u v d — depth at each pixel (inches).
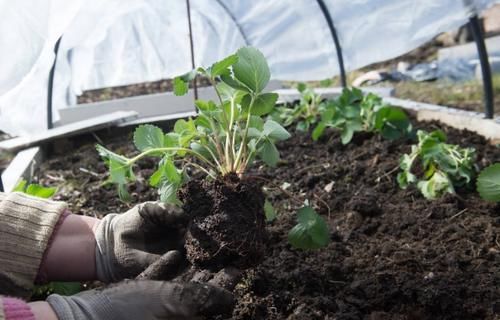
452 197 73.7
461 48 193.6
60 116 133.3
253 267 51.1
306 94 110.4
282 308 53.2
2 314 34.4
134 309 38.4
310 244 55.0
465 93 168.4
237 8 122.3
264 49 126.7
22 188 66.2
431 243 64.2
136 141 54.6
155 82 201.2
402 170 84.4
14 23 58.1
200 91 135.2
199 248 47.8
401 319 51.2
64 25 60.6
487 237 64.8
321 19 112.8
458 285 54.2
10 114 103.7
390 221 69.9
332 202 76.4
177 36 143.3
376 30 107.8
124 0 107.9
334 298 54.5
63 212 53.6
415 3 99.7
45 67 76.9
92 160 101.1
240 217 47.9
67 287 59.2
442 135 83.8
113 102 135.6
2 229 49.2
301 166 91.4
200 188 50.1
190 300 40.4
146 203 52.5
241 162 53.6
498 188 65.1
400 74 195.3
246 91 53.3
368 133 100.6
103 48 144.2
